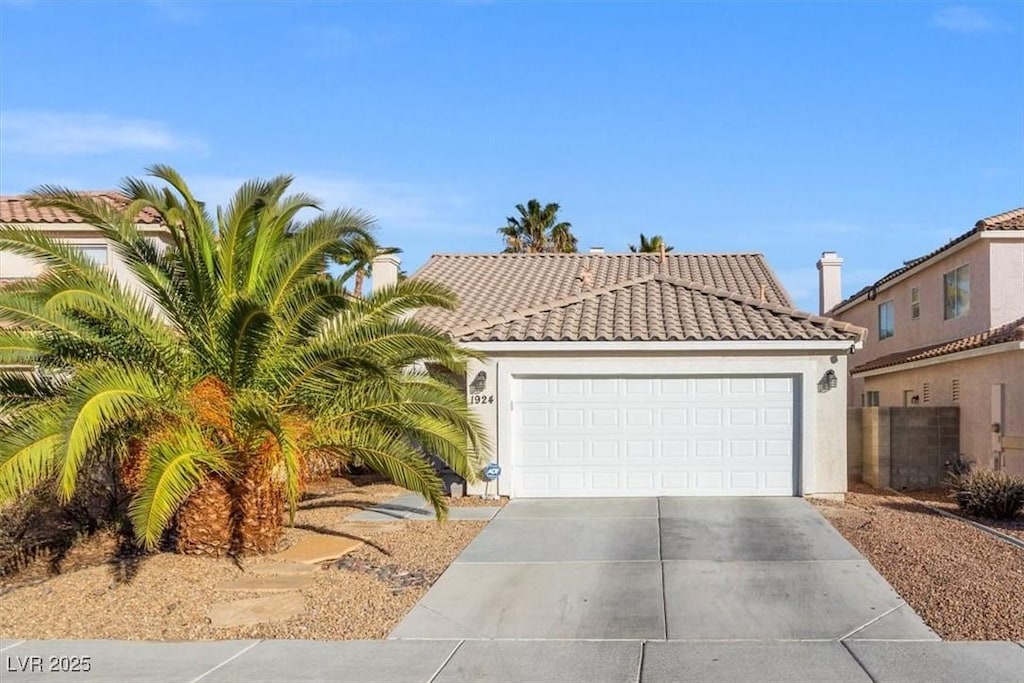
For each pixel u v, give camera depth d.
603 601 9.51
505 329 16.78
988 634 8.08
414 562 11.40
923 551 11.35
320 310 11.28
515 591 9.98
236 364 11.00
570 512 14.79
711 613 8.99
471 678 7.29
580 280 24.25
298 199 12.41
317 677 7.37
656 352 16.12
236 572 10.92
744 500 15.68
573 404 16.44
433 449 12.61
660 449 16.28
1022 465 16.58
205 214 12.28
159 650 8.14
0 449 9.66
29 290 11.12
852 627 8.43
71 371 11.16
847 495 16.69
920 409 18.38
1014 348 16.55
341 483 19.31
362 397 11.80
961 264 22.27
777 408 16.12
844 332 16.00
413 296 12.16
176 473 10.15
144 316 11.55
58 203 11.26
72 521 12.88
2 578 11.22
